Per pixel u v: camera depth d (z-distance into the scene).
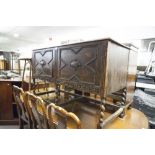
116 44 1.09
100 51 0.99
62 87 2.29
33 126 1.67
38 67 1.86
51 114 1.19
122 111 1.44
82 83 1.16
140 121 1.38
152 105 2.46
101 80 1.00
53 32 3.57
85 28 3.01
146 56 2.71
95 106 1.74
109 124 1.25
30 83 2.36
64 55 1.35
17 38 4.65
